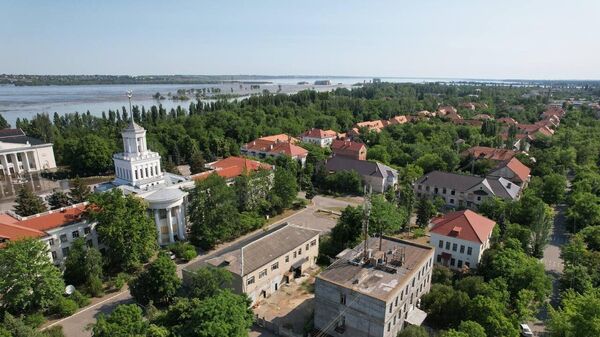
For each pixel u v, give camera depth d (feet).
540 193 379.76
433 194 391.45
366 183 432.25
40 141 548.72
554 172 450.30
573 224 314.76
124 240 240.73
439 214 356.79
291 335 187.32
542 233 259.80
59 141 575.38
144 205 257.55
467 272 238.89
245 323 164.25
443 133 620.90
